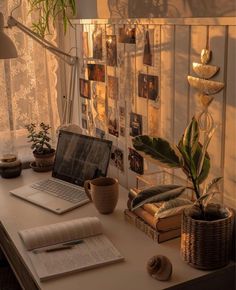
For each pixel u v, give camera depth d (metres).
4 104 2.42
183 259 1.47
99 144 2.03
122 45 1.99
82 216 1.82
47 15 2.27
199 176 1.42
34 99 2.51
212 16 1.45
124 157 2.12
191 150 1.40
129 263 1.46
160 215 1.41
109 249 1.53
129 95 2.00
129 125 2.04
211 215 1.47
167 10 1.67
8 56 1.95
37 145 2.36
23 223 1.76
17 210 1.88
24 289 1.73
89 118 2.42
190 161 1.41
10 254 1.92
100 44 2.18
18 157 2.52
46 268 1.42
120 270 1.43
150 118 1.87
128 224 1.74
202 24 1.49
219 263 1.42
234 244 1.50
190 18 1.54
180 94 1.67
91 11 2.23
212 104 1.51
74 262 1.45
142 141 1.43
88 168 2.04
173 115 1.72
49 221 1.78
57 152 2.21
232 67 1.41
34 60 2.45
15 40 2.38
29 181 2.21
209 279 1.42
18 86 2.45
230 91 1.43
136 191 1.71
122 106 2.07
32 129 2.36
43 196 1.99
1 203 1.95
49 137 2.48
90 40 2.27
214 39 1.46
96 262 1.45
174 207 1.41
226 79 1.44
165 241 1.59
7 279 2.31
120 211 1.86
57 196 1.99
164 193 1.39
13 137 2.48
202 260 1.41
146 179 1.81
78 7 2.35
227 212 1.45
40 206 1.91
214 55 1.47
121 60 2.02
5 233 1.88
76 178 2.08
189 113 1.63
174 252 1.53
